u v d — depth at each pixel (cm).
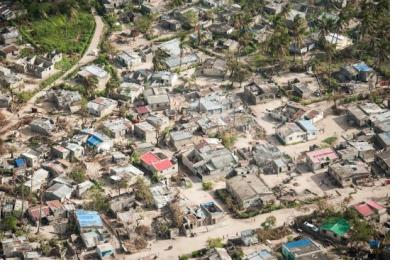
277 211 18225
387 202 18362
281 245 16950
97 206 18175
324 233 17225
